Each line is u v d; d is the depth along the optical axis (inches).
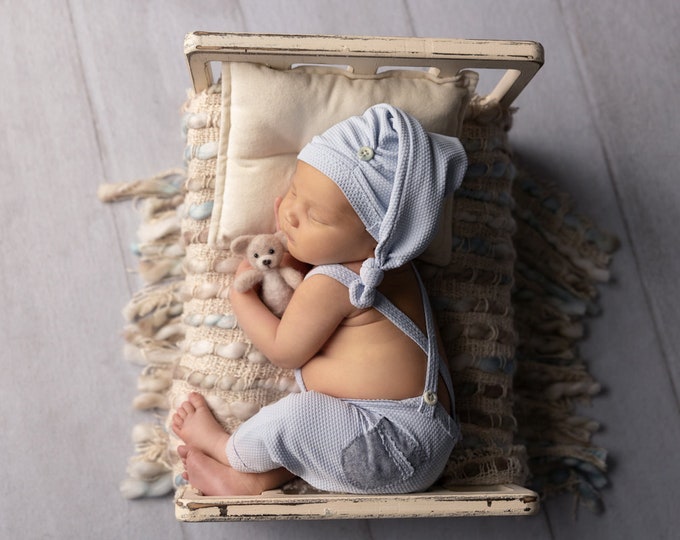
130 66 56.9
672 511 57.5
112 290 54.8
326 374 43.3
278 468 44.1
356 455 40.9
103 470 53.1
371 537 54.5
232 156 44.3
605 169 60.5
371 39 40.5
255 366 46.4
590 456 56.6
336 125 41.8
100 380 53.9
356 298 41.8
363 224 41.2
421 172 39.8
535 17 61.4
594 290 58.9
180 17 57.7
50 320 54.0
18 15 56.2
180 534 53.1
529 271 58.6
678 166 61.1
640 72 61.7
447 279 48.6
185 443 46.2
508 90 46.6
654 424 58.4
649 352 59.1
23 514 52.1
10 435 52.6
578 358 58.4
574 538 56.4
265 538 53.6
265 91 42.4
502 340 49.0
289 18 58.8
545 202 59.3
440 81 44.6
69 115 55.9
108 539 52.6
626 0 62.4
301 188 41.4
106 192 55.0
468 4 60.9
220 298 46.9
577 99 61.0
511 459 47.1
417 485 42.6
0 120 55.2
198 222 47.1
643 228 60.2
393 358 42.7
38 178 55.1
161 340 54.4
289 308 43.4
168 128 56.8
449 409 45.1
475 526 55.6
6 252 54.1
